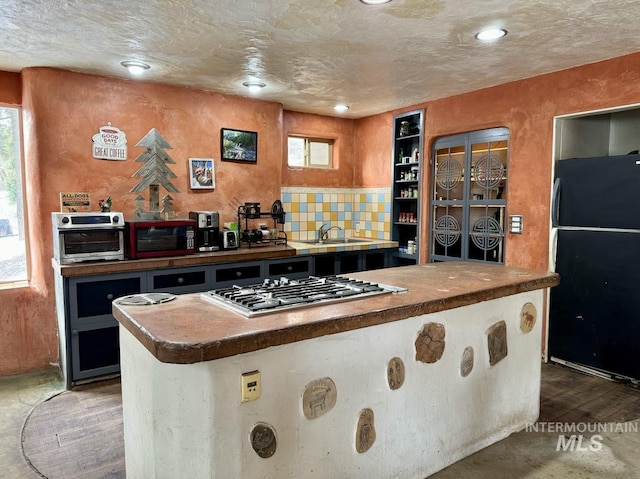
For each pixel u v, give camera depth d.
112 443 2.45
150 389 1.54
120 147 3.61
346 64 3.24
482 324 2.33
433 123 4.45
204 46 2.85
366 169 5.29
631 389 3.09
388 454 1.97
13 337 3.38
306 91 4.05
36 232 3.39
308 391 1.68
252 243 4.34
